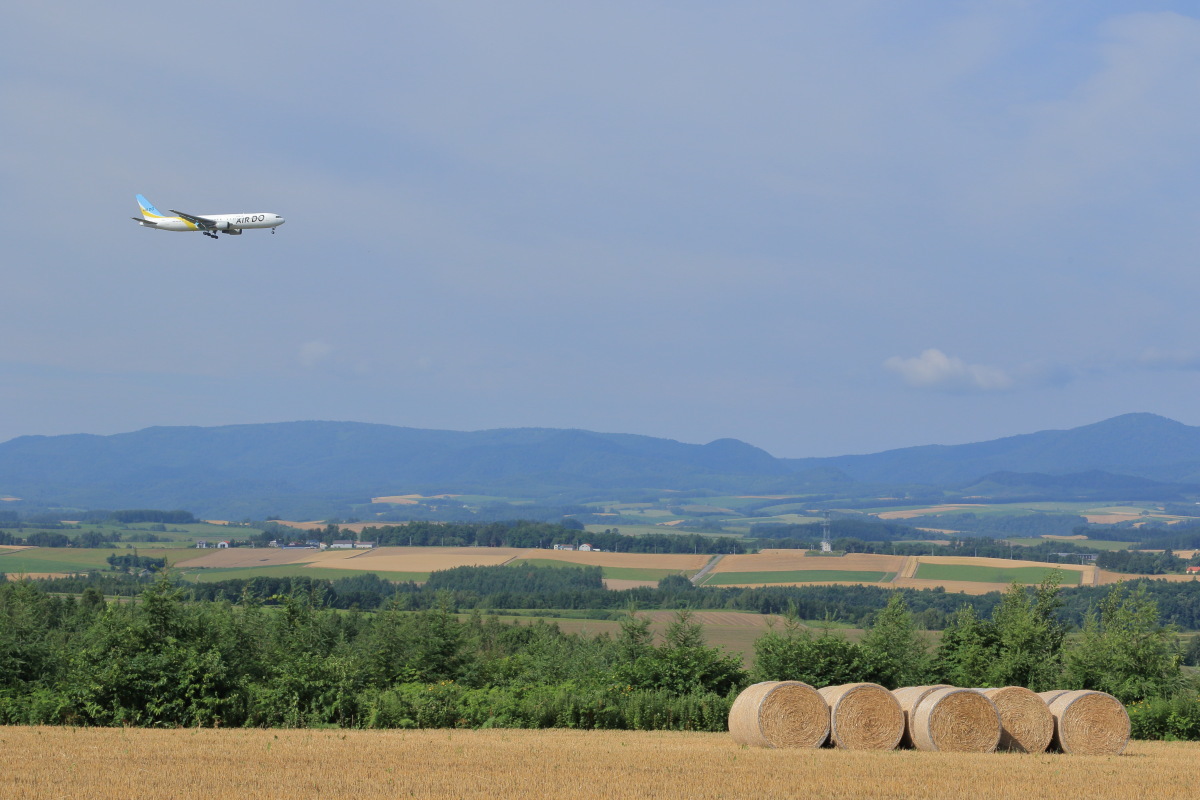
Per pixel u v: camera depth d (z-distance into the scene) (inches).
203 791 1117.1
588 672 2303.2
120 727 1667.1
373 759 1344.7
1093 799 1165.1
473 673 2396.7
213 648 1807.3
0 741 1450.5
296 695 1785.2
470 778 1215.6
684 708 1889.8
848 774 1300.4
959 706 1596.9
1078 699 1633.9
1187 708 1932.8
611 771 1284.4
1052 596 2409.0
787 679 2017.7
